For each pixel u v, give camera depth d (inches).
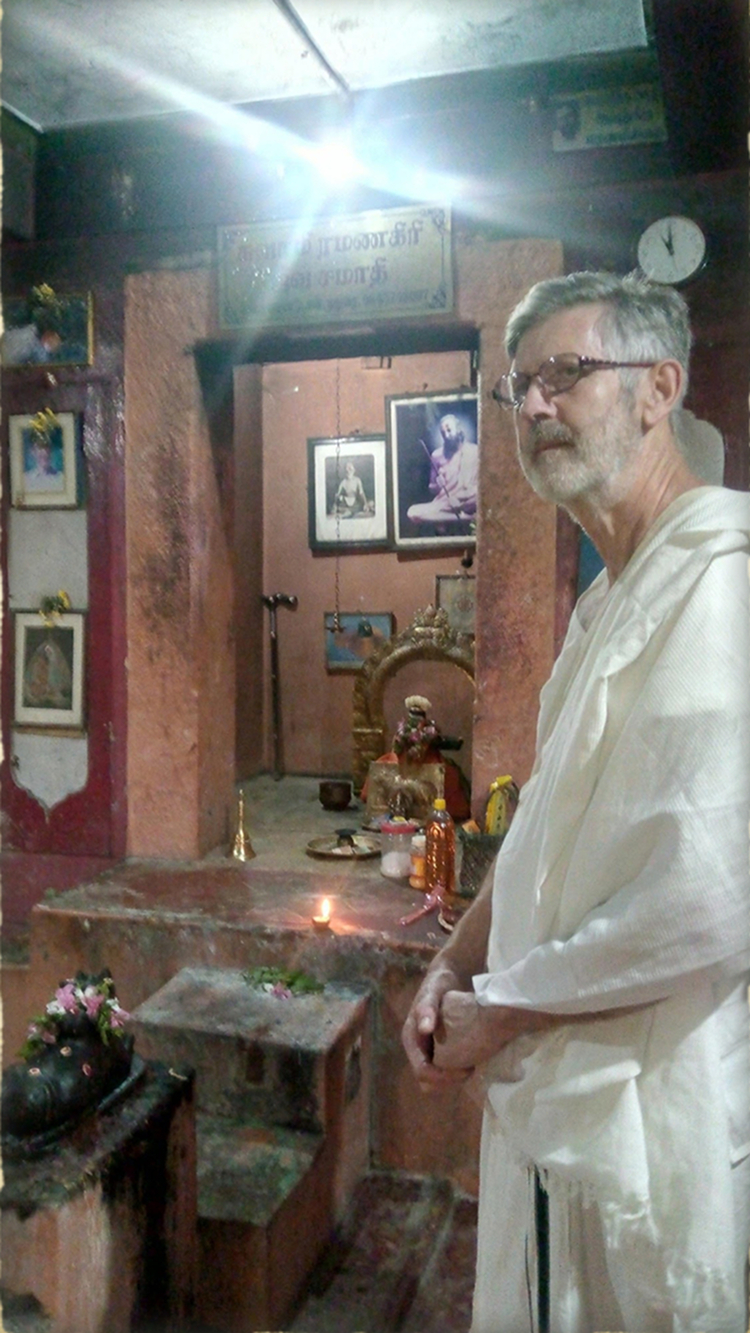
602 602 47.6
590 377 44.4
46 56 102.0
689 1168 38.4
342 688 180.5
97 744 125.7
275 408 179.3
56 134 120.5
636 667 41.3
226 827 133.3
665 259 100.6
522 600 110.1
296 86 107.9
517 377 46.8
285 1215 75.9
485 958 53.9
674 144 96.3
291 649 183.2
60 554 125.8
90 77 106.6
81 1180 58.2
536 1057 42.9
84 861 126.6
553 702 51.1
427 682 160.7
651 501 45.1
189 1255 71.1
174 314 118.7
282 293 114.2
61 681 126.3
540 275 106.0
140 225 119.9
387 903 108.6
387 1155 97.0
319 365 175.8
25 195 121.4
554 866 43.1
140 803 125.6
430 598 173.3
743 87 84.0
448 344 116.0
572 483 45.3
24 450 125.0
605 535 47.1
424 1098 95.6
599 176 104.3
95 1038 66.6
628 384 44.4
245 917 103.3
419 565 173.5
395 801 138.3
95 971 105.3
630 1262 39.3
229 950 101.2
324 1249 84.8
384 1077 96.9
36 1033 66.6
